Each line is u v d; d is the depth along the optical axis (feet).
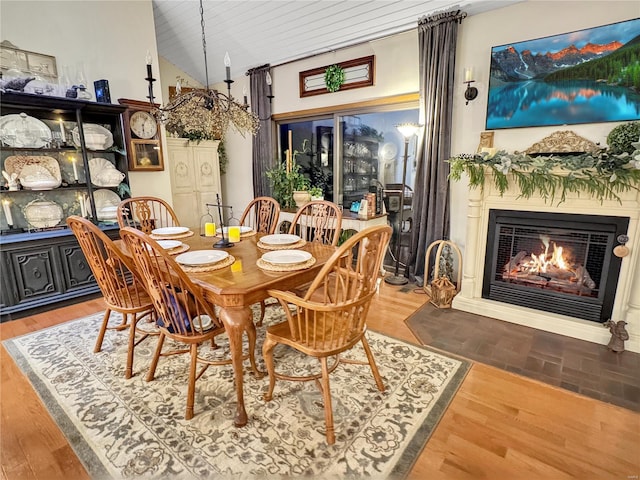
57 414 5.88
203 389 6.52
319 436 5.36
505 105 9.86
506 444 5.20
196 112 7.80
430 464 4.87
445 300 10.18
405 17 10.98
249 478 4.67
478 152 9.83
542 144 9.37
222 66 16.53
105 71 12.09
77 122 10.49
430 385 6.59
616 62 8.21
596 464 4.85
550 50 9.01
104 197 12.21
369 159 13.93
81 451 5.12
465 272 10.11
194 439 5.32
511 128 9.87
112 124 12.01
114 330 8.87
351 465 4.85
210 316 5.81
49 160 11.00
